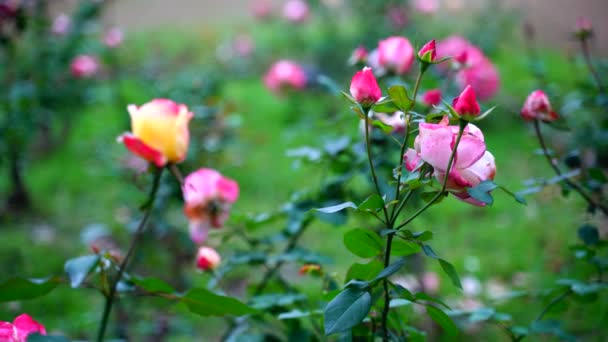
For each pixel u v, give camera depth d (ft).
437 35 20.86
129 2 33.40
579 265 6.89
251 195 14.15
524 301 9.48
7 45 9.57
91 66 12.59
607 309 8.14
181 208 9.71
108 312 4.44
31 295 4.29
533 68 7.32
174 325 8.98
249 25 29.30
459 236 12.23
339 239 11.94
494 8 21.07
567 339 5.07
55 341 4.14
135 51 25.14
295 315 4.73
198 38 27.37
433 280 9.20
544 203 13.04
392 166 5.52
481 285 10.30
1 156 10.59
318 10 20.86
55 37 11.84
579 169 5.30
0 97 10.61
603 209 5.29
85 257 4.33
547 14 28.35
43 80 11.34
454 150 4.00
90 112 19.21
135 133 4.43
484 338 8.45
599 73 7.29
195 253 9.84
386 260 4.21
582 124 7.81
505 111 16.84
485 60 7.84
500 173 14.88
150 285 4.41
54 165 16.15
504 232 12.17
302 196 5.65
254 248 5.51
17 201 13.55
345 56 20.02
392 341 4.42
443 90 5.94
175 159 4.46
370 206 4.15
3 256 11.46
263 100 20.12
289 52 24.13
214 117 10.64
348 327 4.05
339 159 5.63
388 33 17.83
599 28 26.37
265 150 16.55
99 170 15.26
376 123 4.25
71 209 13.67
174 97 11.34
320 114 17.40
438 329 8.53
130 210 10.43
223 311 4.42
